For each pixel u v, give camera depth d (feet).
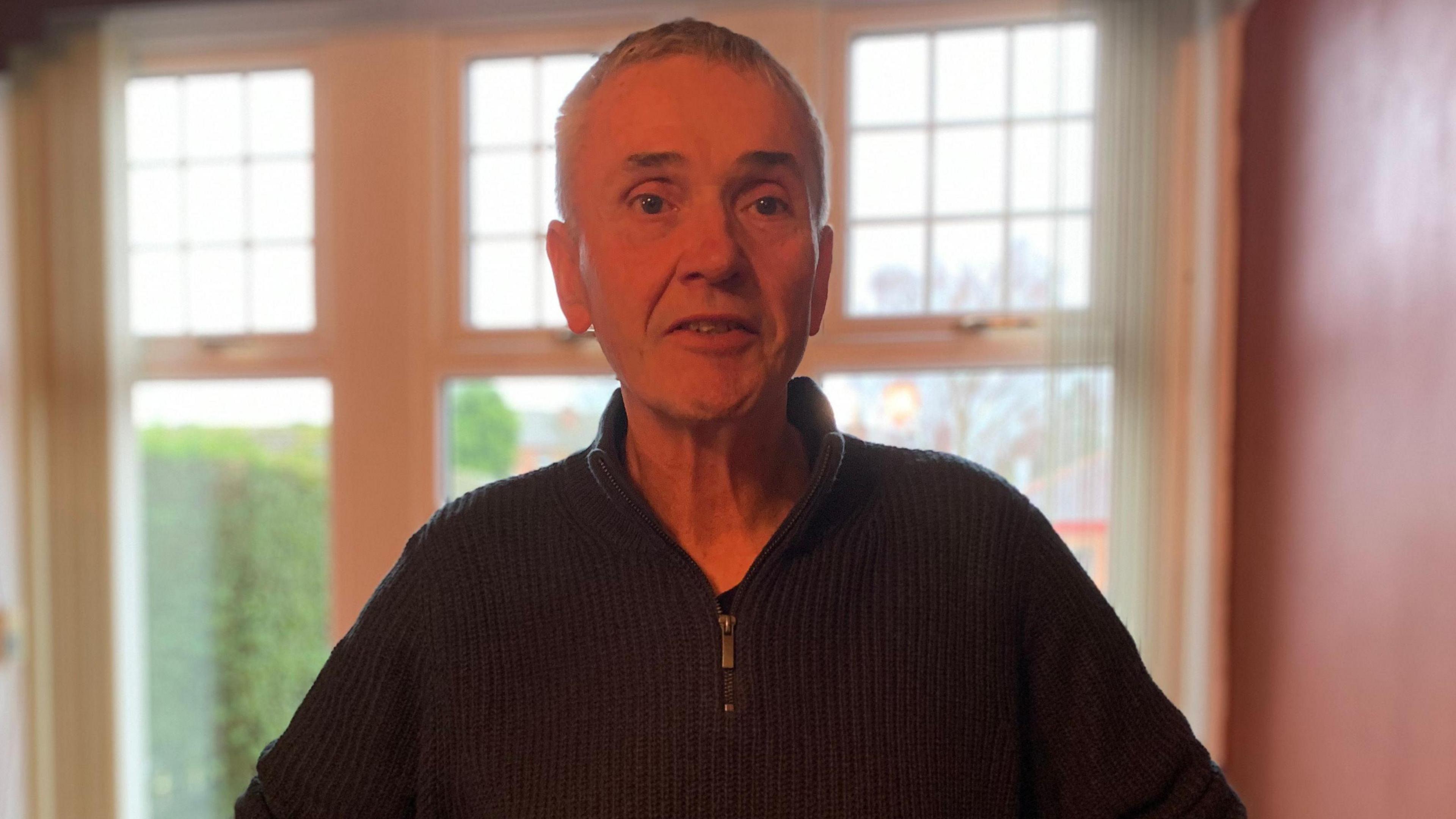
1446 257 3.75
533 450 7.00
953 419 6.53
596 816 2.12
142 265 7.35
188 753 7.35
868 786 2.11
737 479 2.36
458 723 2.30
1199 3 6.01
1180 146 6.08
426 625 2.38
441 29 6.88
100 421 6.89
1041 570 2.37
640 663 2.21
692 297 2.11
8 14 6.86
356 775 2.35
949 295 6.54
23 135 6.90
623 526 2.33
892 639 2.24
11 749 7.02
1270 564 5.48
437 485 6.95
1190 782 2.27
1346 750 4.53
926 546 2.35
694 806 2.10
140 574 7.25
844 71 6.56
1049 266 6.19
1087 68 6.10
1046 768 2.35
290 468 7.21
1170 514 6.08
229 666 7.31
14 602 7.06
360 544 7.00
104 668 6.91
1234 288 5.98
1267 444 5.55
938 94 6.53
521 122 6.94
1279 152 5.46
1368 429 4.39
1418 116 3.99
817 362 6.57
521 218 6.96
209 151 7.27
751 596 2.22
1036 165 6.41
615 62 2.28
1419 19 3.98
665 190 2.19
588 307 2.33
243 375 7.16
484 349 6.93
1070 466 6.07
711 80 2.17
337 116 6.97
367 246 6.97
